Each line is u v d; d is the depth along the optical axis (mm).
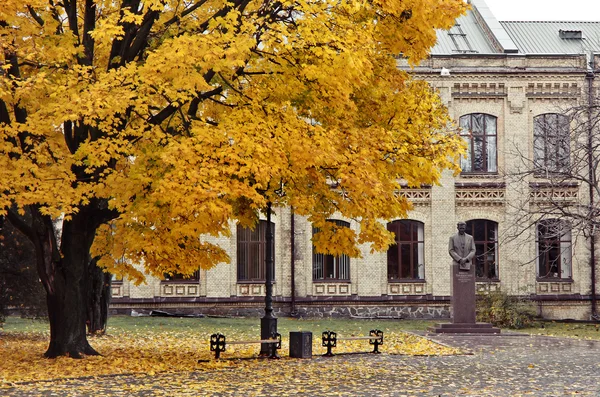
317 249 20406
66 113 18266
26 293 31703
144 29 21375
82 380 18359
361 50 18453
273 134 18484
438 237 43250
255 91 19328
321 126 19812
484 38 47094
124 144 19016
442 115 21984
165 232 18812
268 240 23984
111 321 38844
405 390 16891
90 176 20656
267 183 19312
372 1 19500
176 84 17938
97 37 18688
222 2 21609
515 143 41781
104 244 22422
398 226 43562
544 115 43906
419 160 20328
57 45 20641
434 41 19656
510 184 41094
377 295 43062
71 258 22438
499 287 40750
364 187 18547
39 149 19734
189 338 30500
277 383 17938
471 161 43750
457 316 33625
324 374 19578
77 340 22422
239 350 25453
